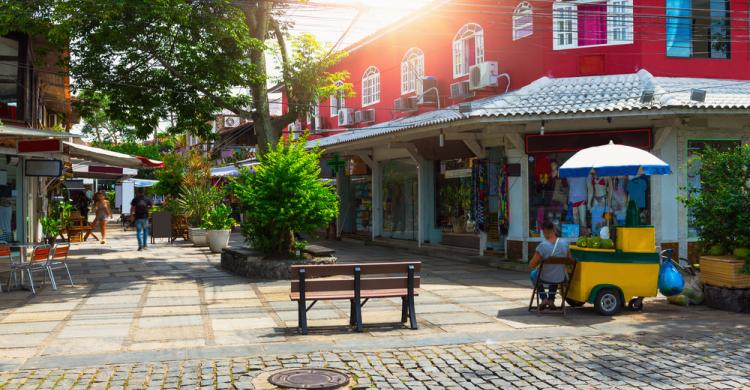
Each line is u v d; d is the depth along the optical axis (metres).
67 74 15.57
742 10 15.19
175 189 24.14
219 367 6.33
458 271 14.12
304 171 13.17
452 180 18.23
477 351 7.02
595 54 15.16
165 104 16.16
